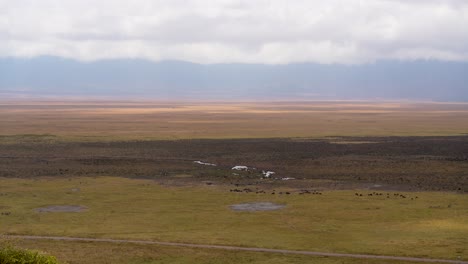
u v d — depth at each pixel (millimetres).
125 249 56156
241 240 59719
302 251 55656
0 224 66562
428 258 53000
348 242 58812
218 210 74562
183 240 59781
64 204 78312
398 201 79562
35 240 59438
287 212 73062
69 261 51875
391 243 58156
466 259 52531
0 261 32312
